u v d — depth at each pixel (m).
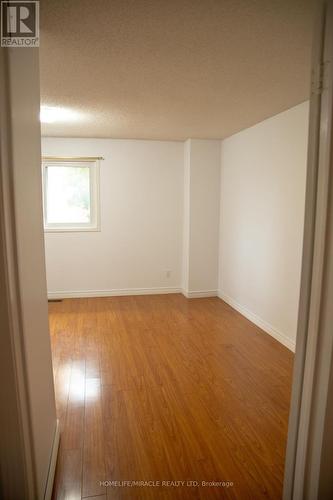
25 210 1.21
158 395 2.40
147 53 1.93
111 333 3.57
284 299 3.25
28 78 1.30
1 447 1.07
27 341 1.17
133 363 2.89
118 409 2.23
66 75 2.26
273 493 1.59
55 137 4.52
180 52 1.92
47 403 1.63
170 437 1.96
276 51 1.90
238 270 4.26
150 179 4.82
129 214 4.84
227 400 2.35
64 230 4.71
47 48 1.86
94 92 2.62
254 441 1.94
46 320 1.70
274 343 3.31
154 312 4.25
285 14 1.53
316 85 1.10
